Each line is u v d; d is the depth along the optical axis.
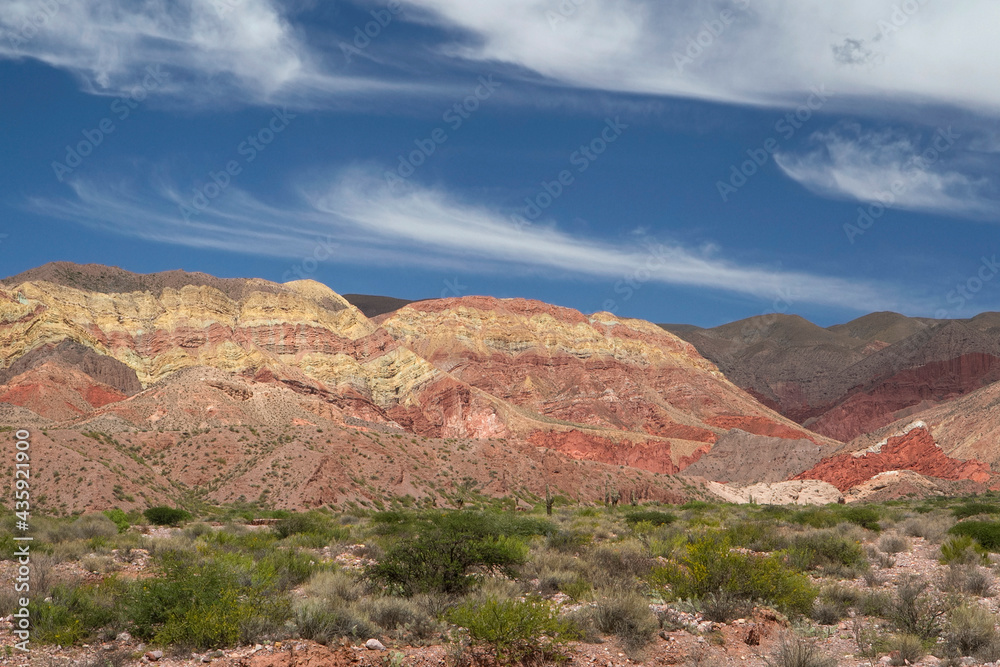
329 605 14.30
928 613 14.95
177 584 14.19
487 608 12.81
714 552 17.20
